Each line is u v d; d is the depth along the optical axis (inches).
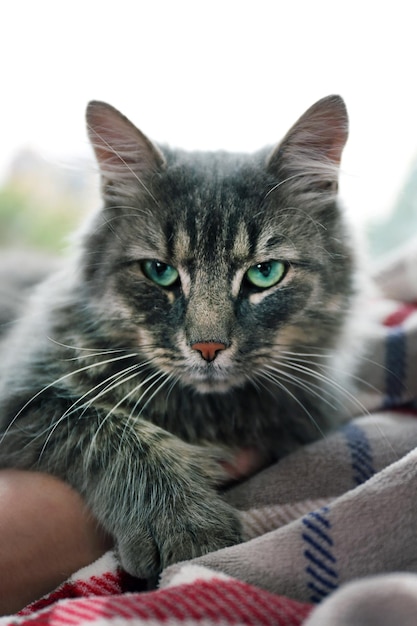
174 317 10.3
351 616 5.9
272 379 10.7
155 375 10.7
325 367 11.4
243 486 9.6
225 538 8.6
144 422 10.2
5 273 15.8
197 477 9.5
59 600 7.6
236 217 10.4
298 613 6.6
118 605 6.7
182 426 10.8
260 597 6.8
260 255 10.4
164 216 10.6
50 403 10.1
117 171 11.1
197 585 7.0
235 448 10.9
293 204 10.9
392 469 8.0
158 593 7.0
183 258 10.3
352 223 12.0
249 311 10.4
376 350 12.4
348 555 7.4
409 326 12.4
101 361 10.6
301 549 7.6
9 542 8.4
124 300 10.6
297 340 11.0
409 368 12.0
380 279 14.4
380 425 10.8
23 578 8.5
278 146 11.0
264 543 7.7
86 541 9.0
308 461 9.7
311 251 10.9
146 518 8.8
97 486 9.2
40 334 11.2
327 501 9.1
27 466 9.7
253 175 11.0
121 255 10.7
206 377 10.3
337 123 11.1
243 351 10.2
